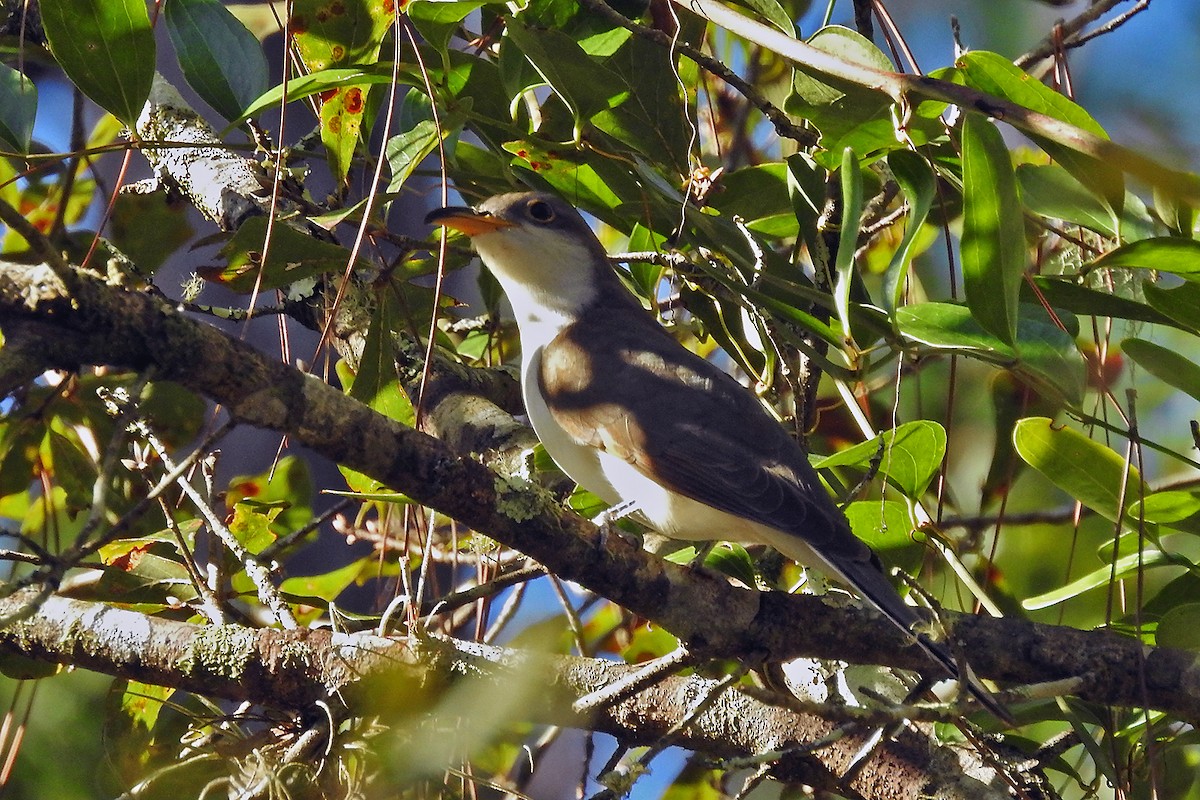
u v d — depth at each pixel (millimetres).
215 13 10305
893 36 9812
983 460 13422
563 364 10039
